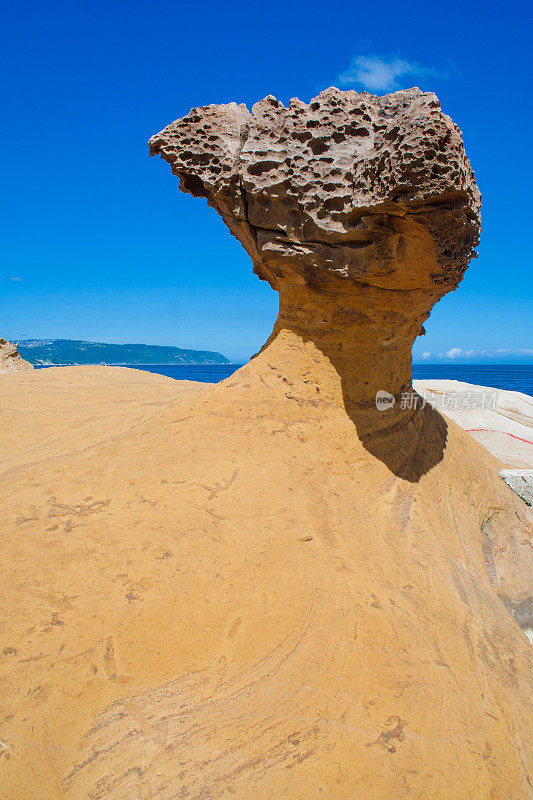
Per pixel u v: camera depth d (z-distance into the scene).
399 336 4.78
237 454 4.05
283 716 2.27
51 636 2.49
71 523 3.32
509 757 2.47
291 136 4.01
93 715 2.18
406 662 2.64
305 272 4.35
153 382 9.23
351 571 3.17
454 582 3.68
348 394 4.60
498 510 5.59
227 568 2.99
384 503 4.09
